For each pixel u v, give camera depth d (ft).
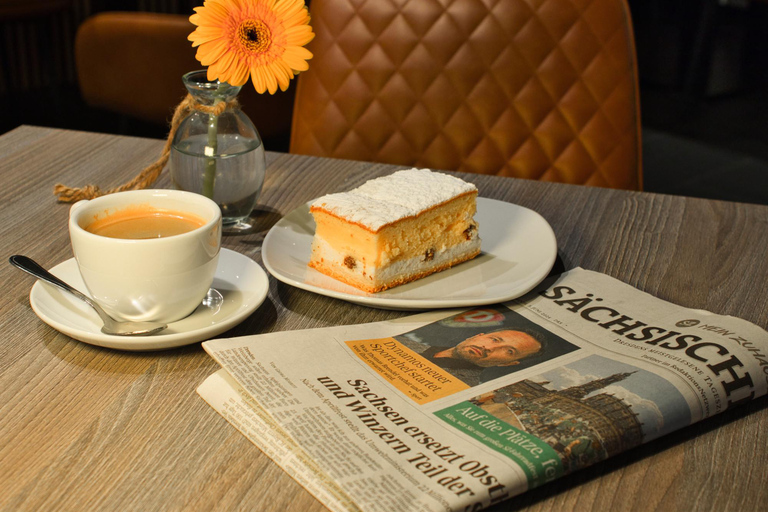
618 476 1.46
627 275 2.39
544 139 4.42
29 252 2.40
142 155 3.34
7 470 1.42
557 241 2.64
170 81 8.04
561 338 1.89
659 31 12.97
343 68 4.50
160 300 1.89
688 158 10.12
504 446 1.42
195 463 1.46
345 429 1.47
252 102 7.88
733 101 12.44
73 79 11.78
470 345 1.86
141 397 1.67
